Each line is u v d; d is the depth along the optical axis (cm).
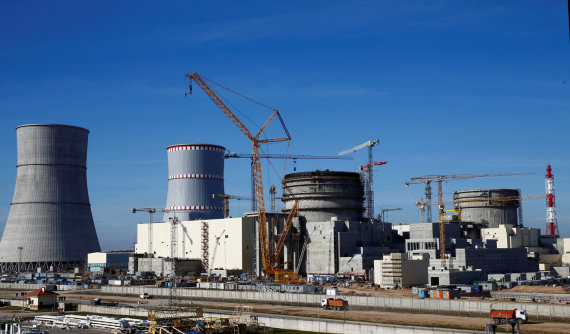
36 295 17138
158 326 11856
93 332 12825
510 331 11381
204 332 11831
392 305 15112
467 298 16325
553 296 16012
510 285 19388
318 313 14625
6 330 11706
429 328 10850
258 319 13362
